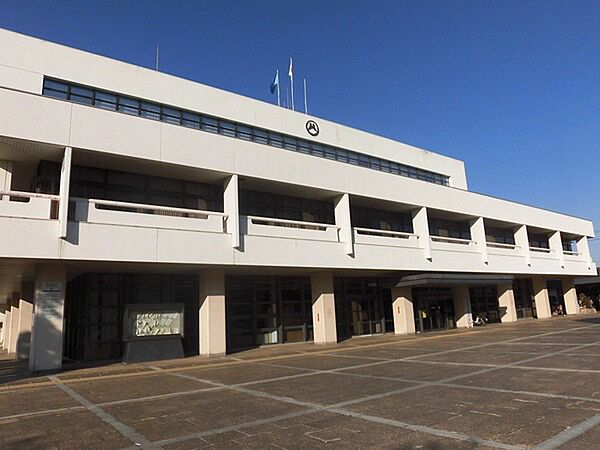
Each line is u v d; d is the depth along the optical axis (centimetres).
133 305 1700
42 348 1438
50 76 1823
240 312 2158
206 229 1695
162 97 2103
